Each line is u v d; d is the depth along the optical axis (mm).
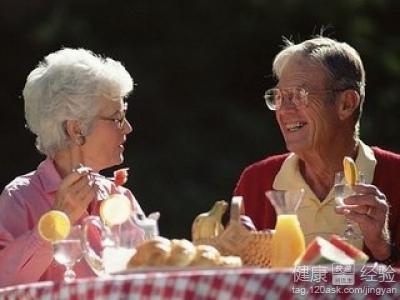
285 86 8008
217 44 27141
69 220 6973
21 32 26312
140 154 25578
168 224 24625
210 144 26031
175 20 27109
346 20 27344
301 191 6816
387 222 7656
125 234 6824
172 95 26562
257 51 27219
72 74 7797
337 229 8008
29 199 7770
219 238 6871
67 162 7867
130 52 26656
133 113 26172
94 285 5957
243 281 5883
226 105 26594
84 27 26516
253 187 8492
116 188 8047
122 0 26828
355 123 8180
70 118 7785
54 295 6059
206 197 25109
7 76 26281
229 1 27406
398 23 27641
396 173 8195
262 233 6852
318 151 8055
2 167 25859
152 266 6414
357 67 8109
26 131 26031
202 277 5883
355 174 7227
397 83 26984
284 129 8062
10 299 6270
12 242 7395
